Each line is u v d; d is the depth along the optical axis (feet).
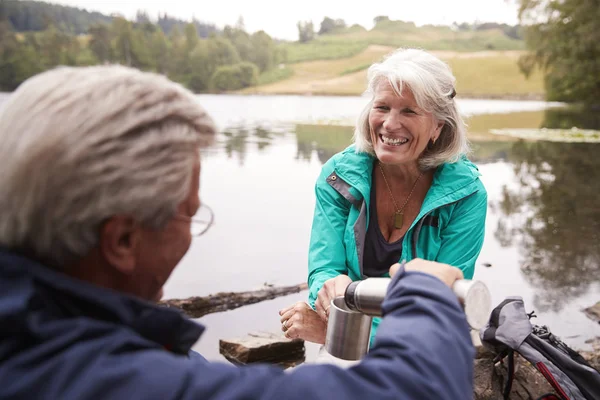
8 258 2.29
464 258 7.62
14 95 2.38
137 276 2.62
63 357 2.14
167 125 2.43
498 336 8.16
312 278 7.65
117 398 2.10
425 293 2.55
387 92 7.25
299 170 32.32
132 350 2.26
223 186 27.53
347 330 3.67
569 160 38.86
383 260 7.69
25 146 2.22
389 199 7.80
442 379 2.28
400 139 7.24
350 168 7.77
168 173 2.38
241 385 2.20
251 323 12.87
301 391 2.19
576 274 17.10
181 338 2.65
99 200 2.27
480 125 61.82
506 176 32.73
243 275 15.92
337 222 7.84
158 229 2.47
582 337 12.74
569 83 92.27
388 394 2.19
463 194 7.47
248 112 70.64
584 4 82.74
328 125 57.62
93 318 2.39
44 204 2.26
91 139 2.24
